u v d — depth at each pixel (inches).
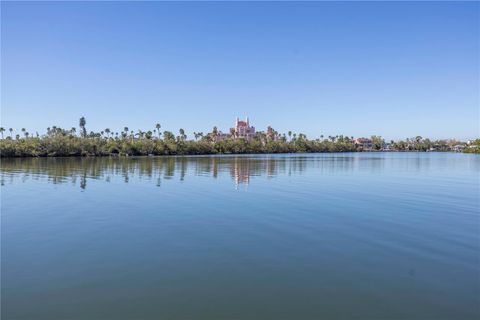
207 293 548.1
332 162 4581.7
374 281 586.2
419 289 554.6
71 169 3122.5
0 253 740.7
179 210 1188.5
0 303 518.9
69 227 960.3
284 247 769.6
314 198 1438.2
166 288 566.6
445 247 765.3
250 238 840.9
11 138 6889.8
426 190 1692.9
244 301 521.7
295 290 555.5
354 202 1336.1
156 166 3580.2
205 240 826.2
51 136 7012.8
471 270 629.6
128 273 627.8
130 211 1173.1
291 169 3164.4
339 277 603.5
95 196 1499.8
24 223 1007.0
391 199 1412.4
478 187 1822.1
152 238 846.5
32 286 575.8
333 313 485.4
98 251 750.5
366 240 819.4
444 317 473.4
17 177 2354.8
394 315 479.2
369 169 3208.7
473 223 986.1
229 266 658.2
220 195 1524.4
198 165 3772.1
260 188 1770.4
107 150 7313.0
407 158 6195.9
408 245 779.4
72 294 546.9
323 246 774.5
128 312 491.5
